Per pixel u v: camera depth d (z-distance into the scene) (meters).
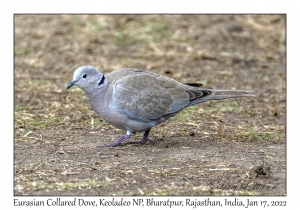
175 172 15.48
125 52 29.62
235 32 32.28
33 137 18.62
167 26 32.69
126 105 17.56
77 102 22.52
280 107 22.22
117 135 19.12
